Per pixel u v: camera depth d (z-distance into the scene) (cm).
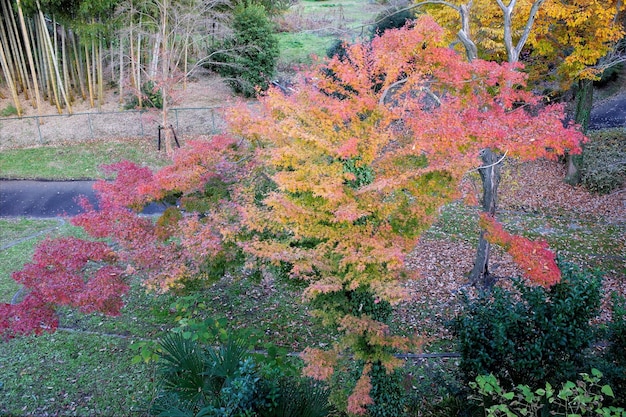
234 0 2230
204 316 1058
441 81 765
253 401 546
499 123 643
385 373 720
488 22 1209
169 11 1911
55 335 988
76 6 1969
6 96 2248
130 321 1042
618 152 1703
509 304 655
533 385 636
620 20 1261
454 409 703
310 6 3156
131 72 2270
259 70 2167
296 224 651
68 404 808
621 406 596
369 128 638
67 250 775
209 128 2072
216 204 839
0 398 818
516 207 1533
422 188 606
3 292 1120
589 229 1364
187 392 599
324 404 624
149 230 823
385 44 682
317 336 993
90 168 1812
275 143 700
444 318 1017
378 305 719
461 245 1312
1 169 1802
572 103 1841
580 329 603
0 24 2044
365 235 628
